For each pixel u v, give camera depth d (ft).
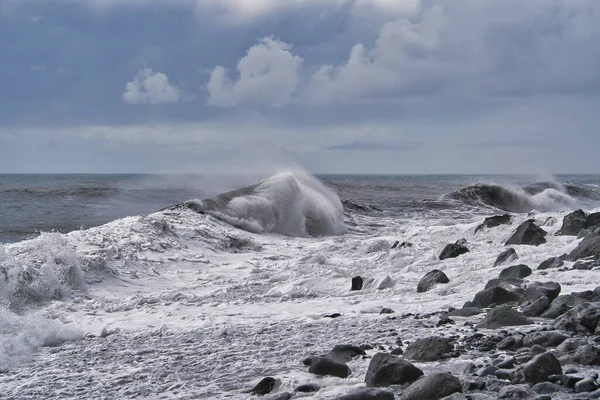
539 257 40.27
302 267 48.93
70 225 95.04
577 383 14.64
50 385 20.97
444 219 96.07
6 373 23.75
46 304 39.86
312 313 31.83
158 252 55.52
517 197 126.52
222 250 61.98
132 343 27.91
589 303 21.58
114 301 40.65
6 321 30.42
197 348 24.90
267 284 44.50
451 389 14.69
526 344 19.44
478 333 20.88
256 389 17.38
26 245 45.52
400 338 22.03
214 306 37.40
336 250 59.36
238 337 26.45
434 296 33.06
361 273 44.37
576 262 34.99
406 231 69.92
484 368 16.53
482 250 47.29
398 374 16.51
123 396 18.74
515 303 27.04
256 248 64.49
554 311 23.66
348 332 24.67
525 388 14.65
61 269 42.70
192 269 52.90
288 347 23.04
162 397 18.03
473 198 121.60
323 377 17.81
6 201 130.82
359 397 14.61
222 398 17.12
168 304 39.11
